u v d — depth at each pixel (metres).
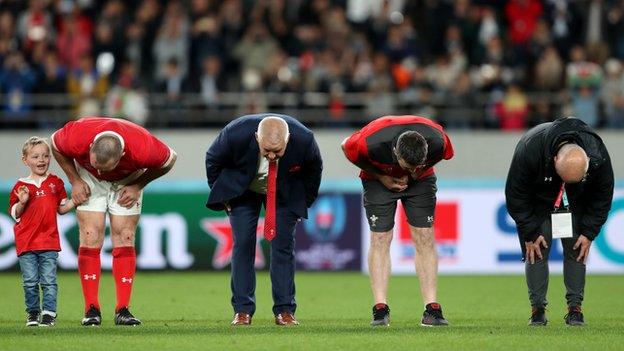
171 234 63.12
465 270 63.09
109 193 35.22
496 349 29.55
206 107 72.75
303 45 75.56
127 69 71.75
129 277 35.62
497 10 79.06
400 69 73.31
